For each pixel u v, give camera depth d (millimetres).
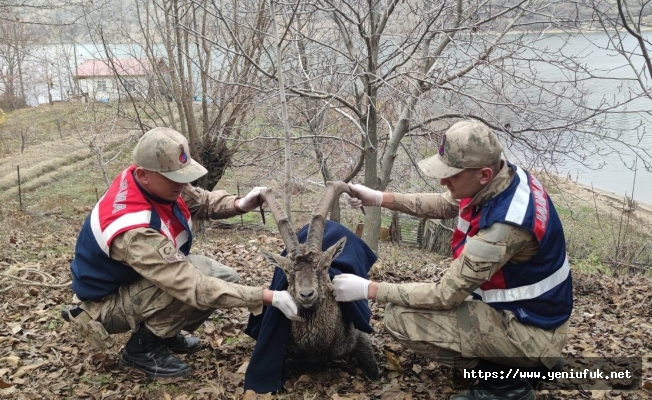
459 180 3805
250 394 4121
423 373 4594
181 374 4523
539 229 3730
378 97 8070
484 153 3689
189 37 12969
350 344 4418
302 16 8523
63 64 24438
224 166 12789
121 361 4613
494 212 3730
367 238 8195
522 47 6953
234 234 13492
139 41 13836
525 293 3857
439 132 7340
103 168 12594
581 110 7492
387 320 4086
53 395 4312
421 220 12938
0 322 5742
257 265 8141
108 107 15148
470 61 7102
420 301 3912
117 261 4262
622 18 5496
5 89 32594
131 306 4336
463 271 3727
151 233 4105
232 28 10453
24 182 18844
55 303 6340
